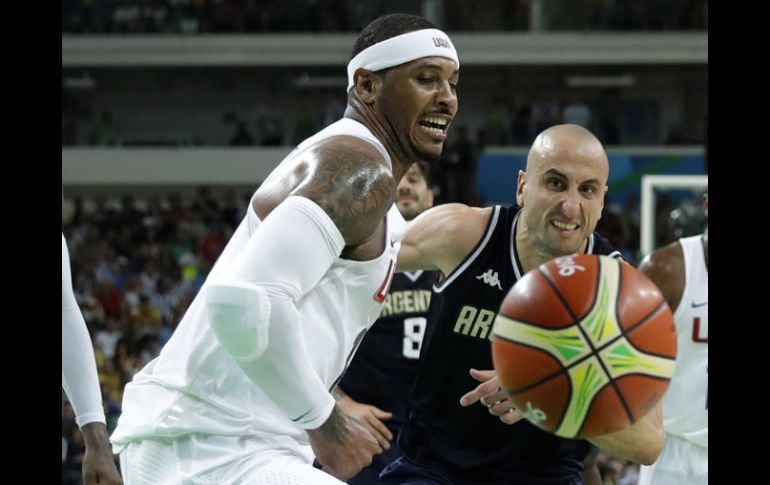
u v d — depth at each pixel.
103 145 32.56
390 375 9.02
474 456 6.33
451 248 6.29
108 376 21.97
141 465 5.11
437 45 5.37
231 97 33.97
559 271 4.68
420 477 6.38
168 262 27.16
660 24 31.28
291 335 4.62
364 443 4.86
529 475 6.32
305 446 5.15
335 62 32.09
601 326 4.53
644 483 9.09
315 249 4.70
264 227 4.71
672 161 29.23
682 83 32.66
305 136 32.00
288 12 32.31
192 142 33.50
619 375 4.52
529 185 5.89
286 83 33.88
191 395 5.01
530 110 31.64
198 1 32.62
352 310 5.18
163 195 32.53
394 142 5.42
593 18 31.48
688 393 8.80
